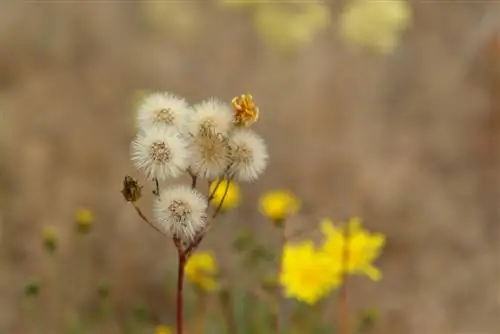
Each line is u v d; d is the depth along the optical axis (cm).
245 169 87
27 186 149
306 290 103
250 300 109
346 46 191
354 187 159
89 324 112
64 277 125
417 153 172
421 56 196
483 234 151
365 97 187
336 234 103
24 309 118
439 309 133
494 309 133
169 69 188
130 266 132
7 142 158
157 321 114
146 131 87
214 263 108
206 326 110
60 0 200
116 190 150
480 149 174
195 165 87
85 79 184
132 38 196
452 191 162
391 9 134
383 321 129
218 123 88
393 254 146
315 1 154
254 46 193
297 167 164
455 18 203
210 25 196
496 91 186
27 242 135
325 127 176
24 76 183
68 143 162
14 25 195
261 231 139
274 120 178
